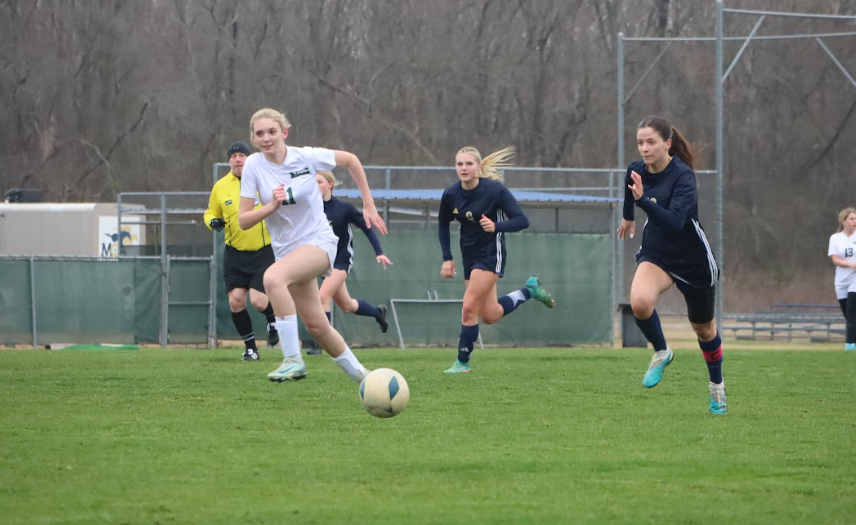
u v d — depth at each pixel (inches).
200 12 5679.1
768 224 5442.9
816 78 5423.2
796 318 3654.0
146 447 780.6
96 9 5634.8
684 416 975.0
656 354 1117.1
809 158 5457.7
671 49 5551.2
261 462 721.6
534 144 5693.9
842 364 1599.4
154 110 5679.1
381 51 5723.4
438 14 5708.7
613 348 2341.3
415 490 633.6
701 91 5526.6
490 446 796.6
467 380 1299.2
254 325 2404.0
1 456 740.0
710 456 760.3
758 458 753.0
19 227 3673.7
